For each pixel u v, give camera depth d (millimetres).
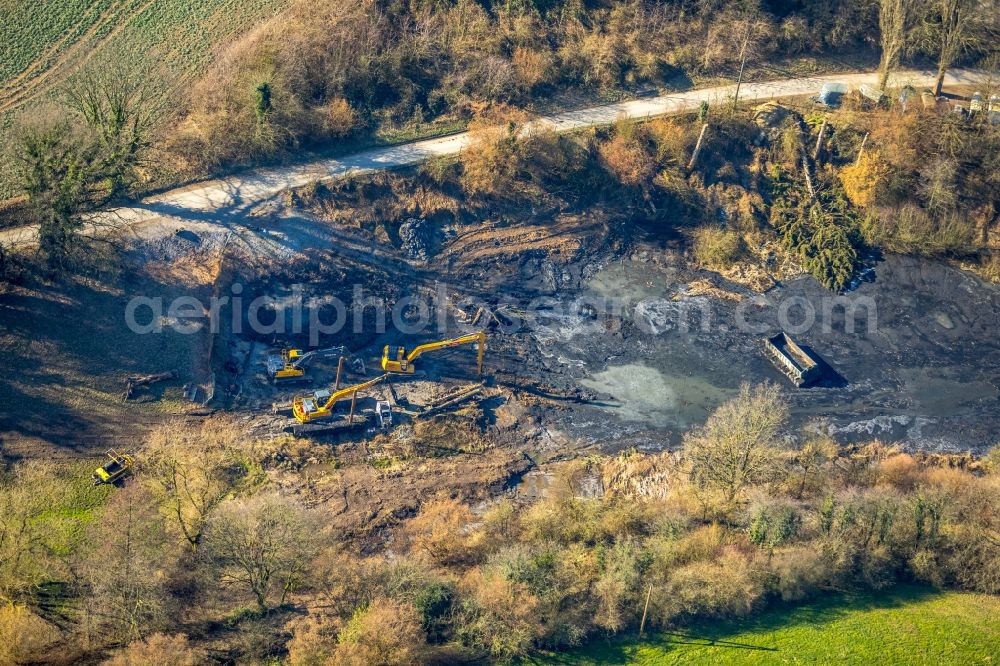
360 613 86062
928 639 90312
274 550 87625
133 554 88188
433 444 111000
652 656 87938
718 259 136125
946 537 99938
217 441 107125
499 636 86750
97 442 106000
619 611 91688
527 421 114875
